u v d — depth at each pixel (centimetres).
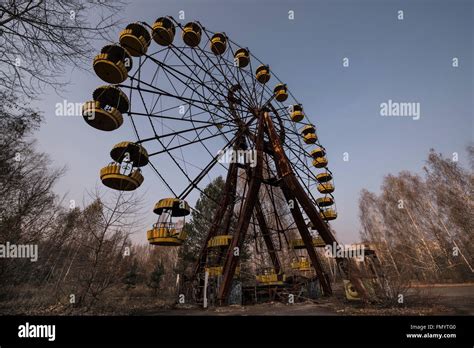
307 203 1803
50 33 817
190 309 1472
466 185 3609
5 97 1059
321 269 1842
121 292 2472
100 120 1391
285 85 2798
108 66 1388
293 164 2341
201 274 1845
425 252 3922
